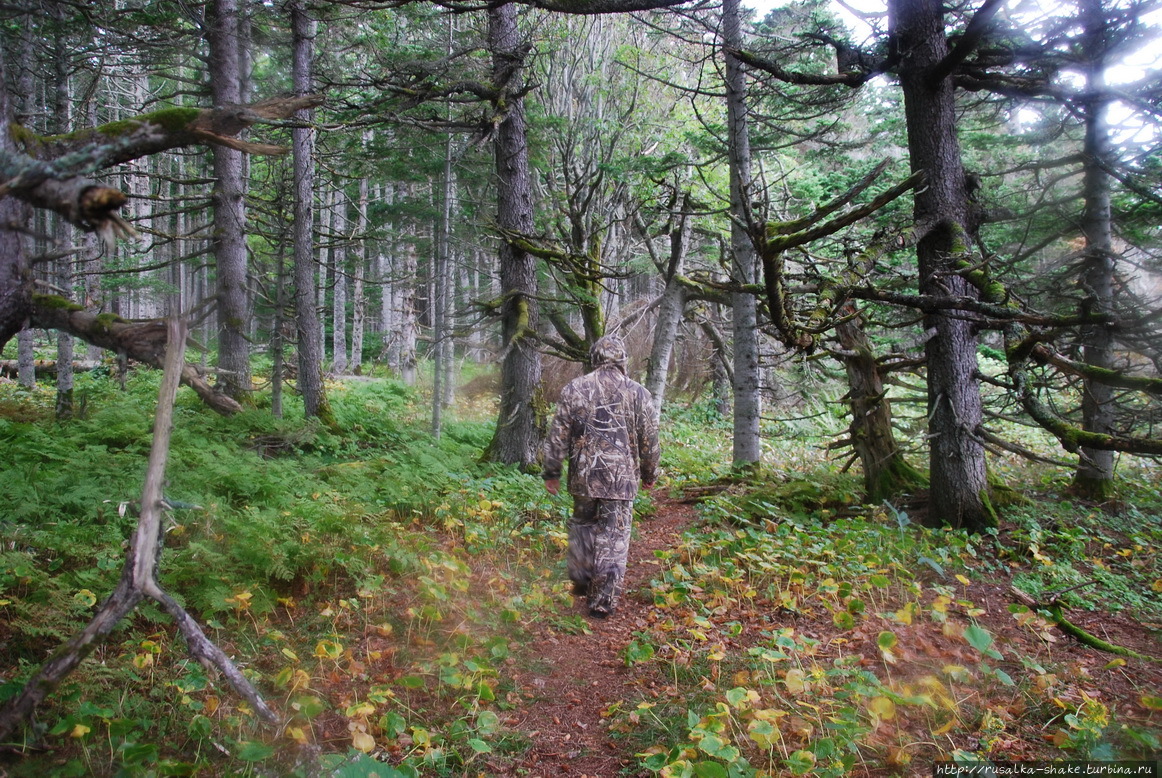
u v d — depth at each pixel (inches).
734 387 427.5
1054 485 377.1
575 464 219.0
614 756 141.0
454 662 157.8
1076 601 217.8
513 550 269.7
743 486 374.3
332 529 220.4
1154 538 287.7
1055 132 398.6
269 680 157.5
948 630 168.2
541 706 160.6
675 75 797.9
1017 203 411.8
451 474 332.5
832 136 619.2
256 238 829.2
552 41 664.4
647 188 675.4
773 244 195.5
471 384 807.7
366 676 161.9
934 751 138.9
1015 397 321.4
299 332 471.5
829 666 173.9
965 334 291.3
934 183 288.8
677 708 156.0
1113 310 300.5
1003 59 292.4
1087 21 307.9
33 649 156.0
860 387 345.4
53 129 486.6
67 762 120.3
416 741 132.6
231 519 214.8
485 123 373.1
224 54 440.8
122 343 144.6
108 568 186.5
